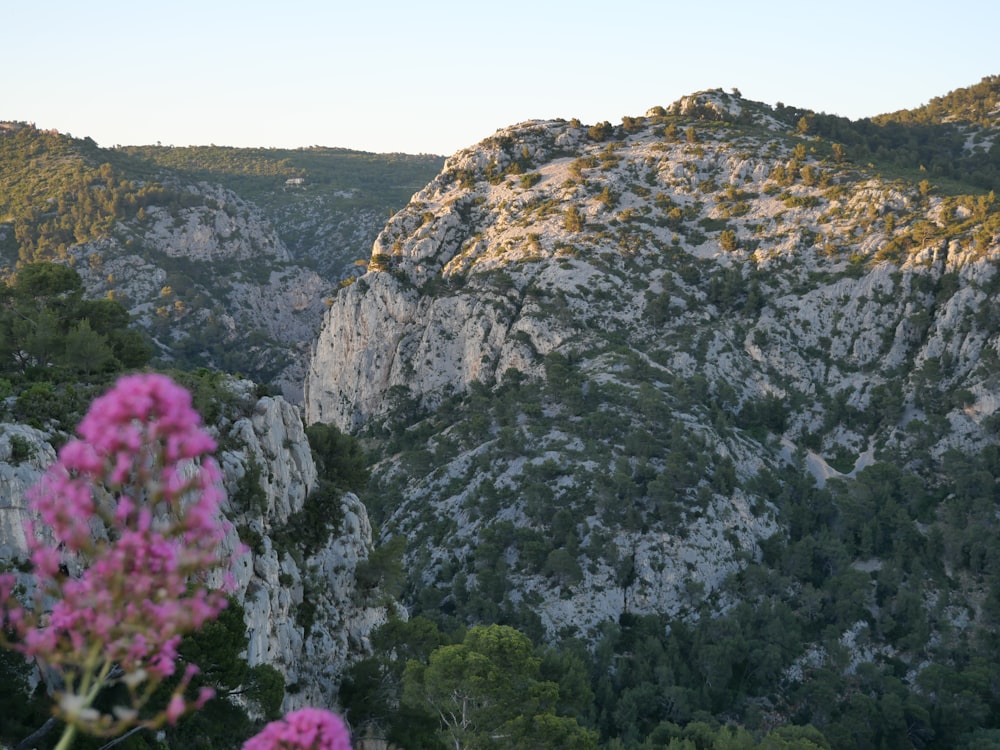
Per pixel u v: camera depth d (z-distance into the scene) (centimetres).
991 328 18188
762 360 19450
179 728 4597
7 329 7331
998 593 13850
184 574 1144
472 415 18050
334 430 9375
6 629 4141
